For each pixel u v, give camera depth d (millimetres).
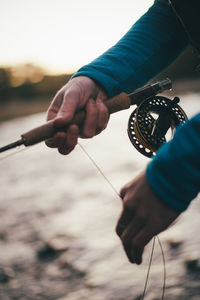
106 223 3393
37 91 48781
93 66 1134
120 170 5770
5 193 5305
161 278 2262
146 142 1049
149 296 2082
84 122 1025
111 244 2908
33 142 964
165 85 1110
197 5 881
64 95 1044
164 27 1194
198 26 905
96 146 9164
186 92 22594
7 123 22953
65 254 2818
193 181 650
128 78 1146
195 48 958
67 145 991
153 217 687
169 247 2650
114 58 1158
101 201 4156
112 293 2189
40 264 2693
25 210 4195
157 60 1190
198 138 641
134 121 1073
